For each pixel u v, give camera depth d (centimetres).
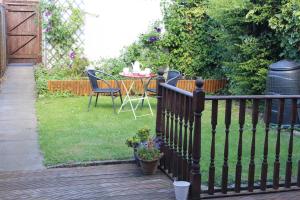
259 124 627
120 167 418
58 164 417
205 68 954
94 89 689
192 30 942
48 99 795
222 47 879
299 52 655
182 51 941
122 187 365
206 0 909
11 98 784
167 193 353
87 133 544
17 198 336
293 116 360
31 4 1115
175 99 380
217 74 935
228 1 728
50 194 346
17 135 536
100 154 451
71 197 340
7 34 1102
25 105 731
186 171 358
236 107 759
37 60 1129
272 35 722
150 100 812
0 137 525
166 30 953
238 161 352
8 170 403
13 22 1112
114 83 854
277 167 365
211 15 808
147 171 396
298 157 466
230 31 784
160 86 416
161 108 419
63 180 378
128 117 650
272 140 537
